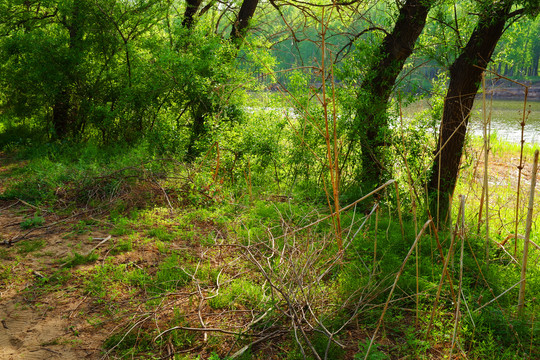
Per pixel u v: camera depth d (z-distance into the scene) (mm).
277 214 6133
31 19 11953
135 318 3738
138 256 5004
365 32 7977
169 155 8516
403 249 5164
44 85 10484
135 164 7949
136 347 3416
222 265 4758
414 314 3900
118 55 11258
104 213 6414
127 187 7160
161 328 3635
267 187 7570
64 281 4410
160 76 9547
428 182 6594
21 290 4246
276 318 3711
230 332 3424
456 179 6539
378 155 7285
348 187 7648
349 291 4055
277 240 5254
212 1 11438
